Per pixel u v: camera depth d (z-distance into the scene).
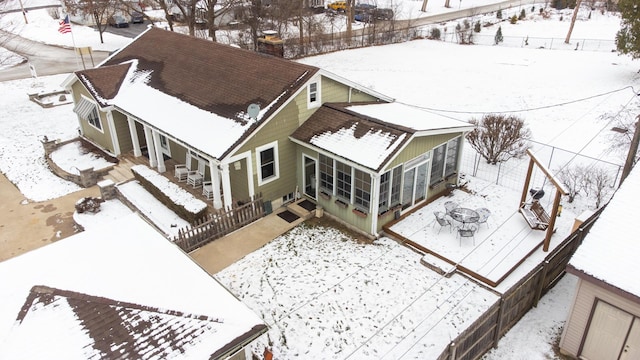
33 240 16.50
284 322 12.34
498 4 60.69
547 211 17.03
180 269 10.42
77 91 22.95
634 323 10.31
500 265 13.98
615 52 38.19
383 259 14.70
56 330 8.49
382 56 40.19
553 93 29.91
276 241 15.69
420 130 15.14
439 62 38.00
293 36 42.81
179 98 19.05
